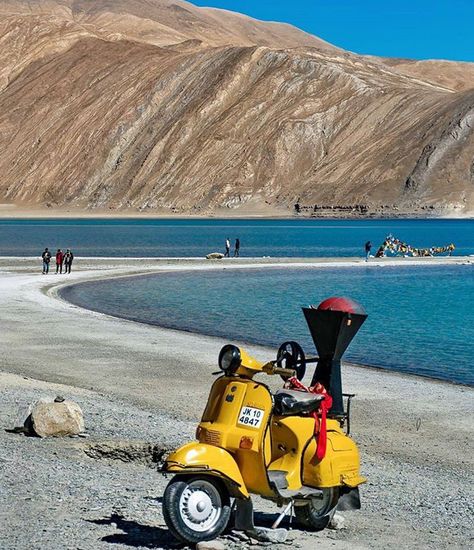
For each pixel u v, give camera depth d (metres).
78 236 129.00
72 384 21.42
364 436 16.61
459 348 30.69
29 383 20.23
